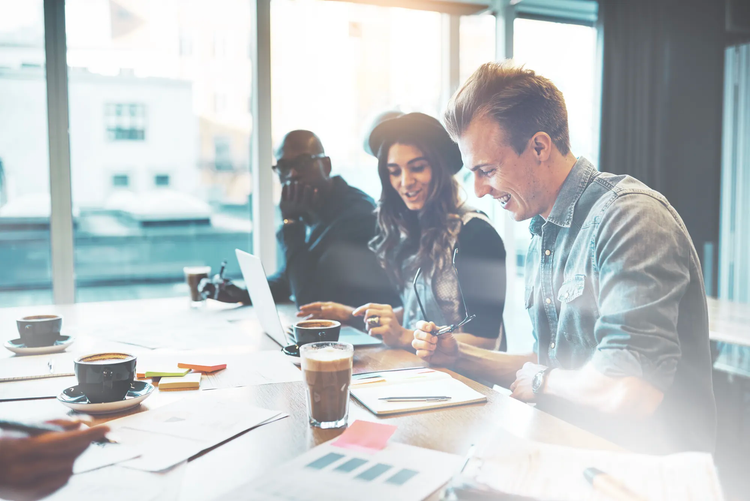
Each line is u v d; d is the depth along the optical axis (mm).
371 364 1241
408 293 2033
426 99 3217
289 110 2951
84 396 949
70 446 702
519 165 1247
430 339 1256
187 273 2113
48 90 2604
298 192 2330
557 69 3303
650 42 3143
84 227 3279
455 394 990
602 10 3094
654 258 1017
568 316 1226
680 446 1123
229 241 3203
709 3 3215
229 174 3047
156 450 748
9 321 1746
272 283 2367
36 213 2666
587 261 1166
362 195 2404
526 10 3275
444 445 777
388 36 3098
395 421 871
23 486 641
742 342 1820
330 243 2311
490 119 1234
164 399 983
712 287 3338
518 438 779
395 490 635
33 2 2555
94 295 3684
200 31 2896
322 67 2980
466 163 1316
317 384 835
